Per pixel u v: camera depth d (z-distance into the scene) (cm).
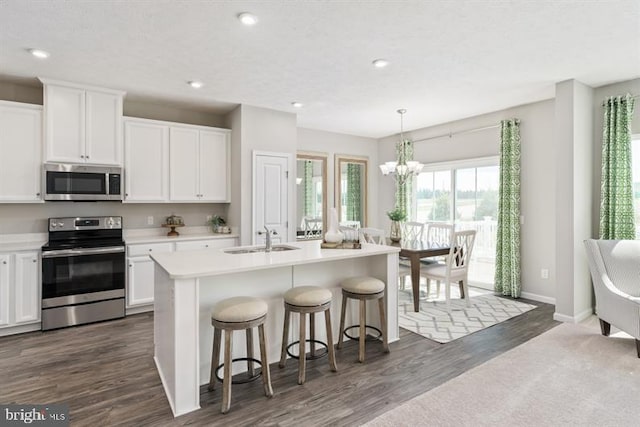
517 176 466
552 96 425
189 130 454
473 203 534
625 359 282
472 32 264
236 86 384
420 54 303
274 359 283
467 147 536
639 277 318
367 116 519
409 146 621
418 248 422
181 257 266
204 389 243
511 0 221
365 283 286
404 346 312
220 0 221
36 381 251
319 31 262
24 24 250
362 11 235
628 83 371
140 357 290
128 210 444
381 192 693
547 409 216
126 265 395
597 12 235
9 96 371
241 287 266
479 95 420
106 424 203
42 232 390
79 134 372
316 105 458
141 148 420
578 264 371
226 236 459
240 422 204
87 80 363
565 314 372
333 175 638
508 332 344
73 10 232
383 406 219
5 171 345
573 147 364
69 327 360
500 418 207
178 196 445
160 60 313
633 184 371
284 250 312
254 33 265
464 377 255
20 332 343
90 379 254
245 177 456
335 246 315
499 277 487
